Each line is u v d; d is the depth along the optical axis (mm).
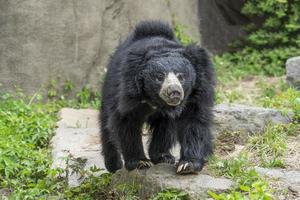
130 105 9203
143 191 9281
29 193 9938
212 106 9469
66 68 16234
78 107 15922
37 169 10961
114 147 10508
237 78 17875
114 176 9898
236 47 20484
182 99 8875
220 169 9820
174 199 8758
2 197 10008
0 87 15562
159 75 8922
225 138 11922
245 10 19719
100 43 16750
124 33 17125
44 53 15969
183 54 9234
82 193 9820
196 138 9312
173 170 9445
